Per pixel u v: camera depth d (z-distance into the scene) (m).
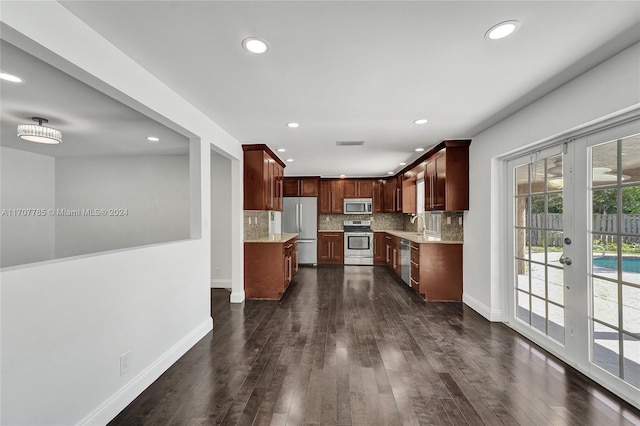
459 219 4.31
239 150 4.11
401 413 1.81
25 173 4.65
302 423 1.72
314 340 2.88
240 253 4.22
